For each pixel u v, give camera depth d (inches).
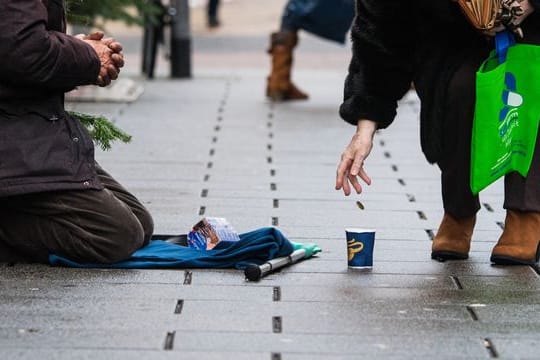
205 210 530.9
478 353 337.7
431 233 494.6
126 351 333.7
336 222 510.9
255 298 391.2
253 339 346.0
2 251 440.1
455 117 435.5
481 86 421.4
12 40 411.8
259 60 1252.5
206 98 915.4
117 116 807.1
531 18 426.9
